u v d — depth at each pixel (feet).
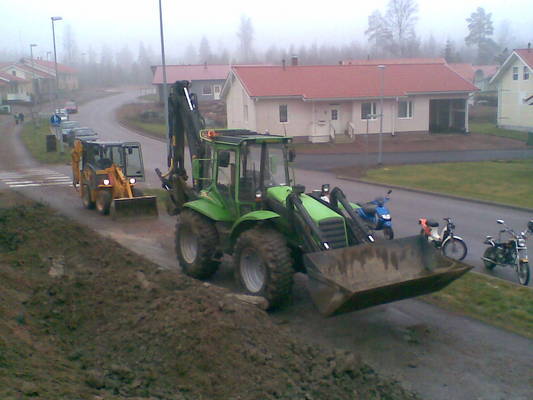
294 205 30.25
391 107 136.15
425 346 26.23
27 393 17.58
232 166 33.45
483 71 265.75
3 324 23.79
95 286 29.63
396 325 28.60
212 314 23.84
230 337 22.63
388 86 136.36
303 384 20.88
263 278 29.68
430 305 31.17
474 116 178.29
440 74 143.54
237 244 31.12
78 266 35.12
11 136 158.81
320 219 29.66
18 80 266.16
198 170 37.37
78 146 63.26
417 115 139.03
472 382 22.95
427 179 80.43
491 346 26.17
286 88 130.62
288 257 29.22
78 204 64.08
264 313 25.96
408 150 118.32
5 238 40.50
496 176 81.61
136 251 42.11
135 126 176.55
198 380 20.80
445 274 26.91
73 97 293.23
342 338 27.14
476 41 432.66
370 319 29.37
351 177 84.07
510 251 37.42
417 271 28.81
